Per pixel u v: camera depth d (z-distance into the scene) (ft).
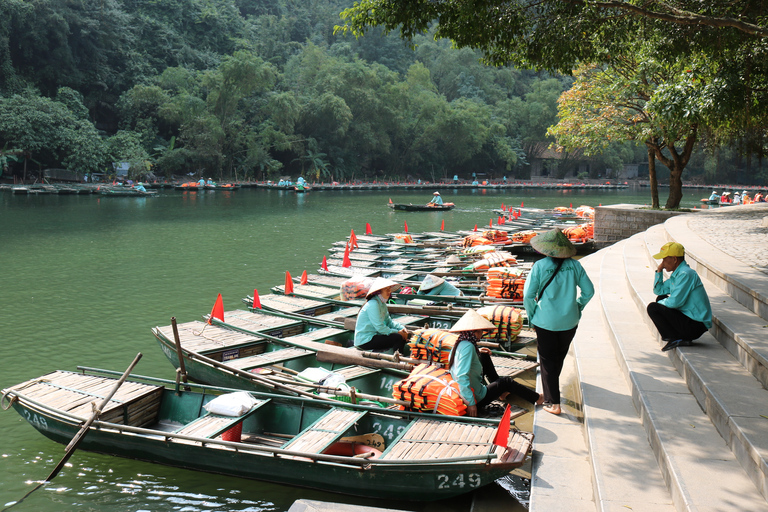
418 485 16.03
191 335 28.30
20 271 53.31
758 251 31.78
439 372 19.52
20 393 20.54
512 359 25.54
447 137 260.21
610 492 13.09
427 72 278.26
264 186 208.13
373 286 25.09
